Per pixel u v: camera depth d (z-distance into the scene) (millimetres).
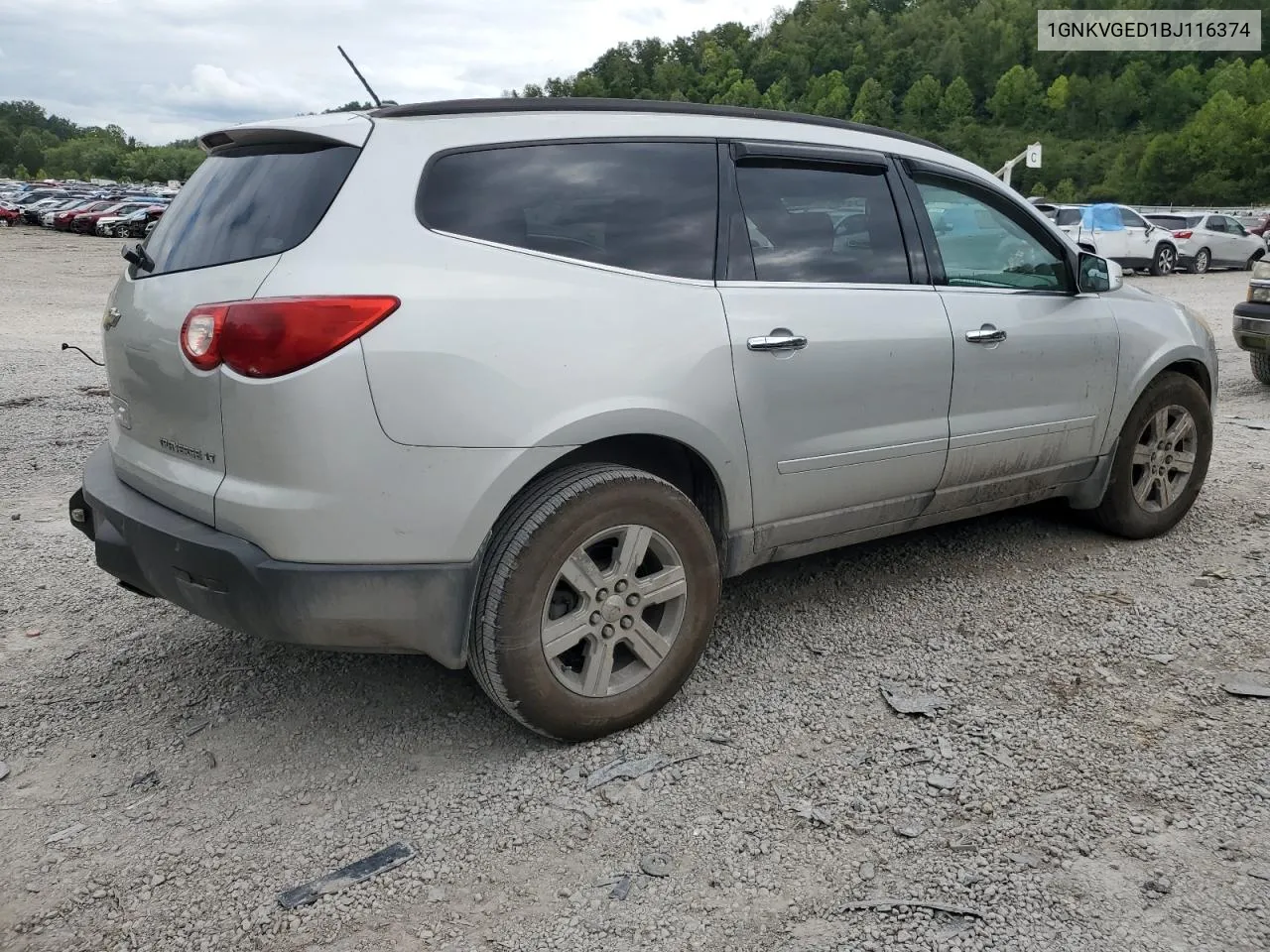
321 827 2754
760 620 4023
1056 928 2295
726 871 2531
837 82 171750
